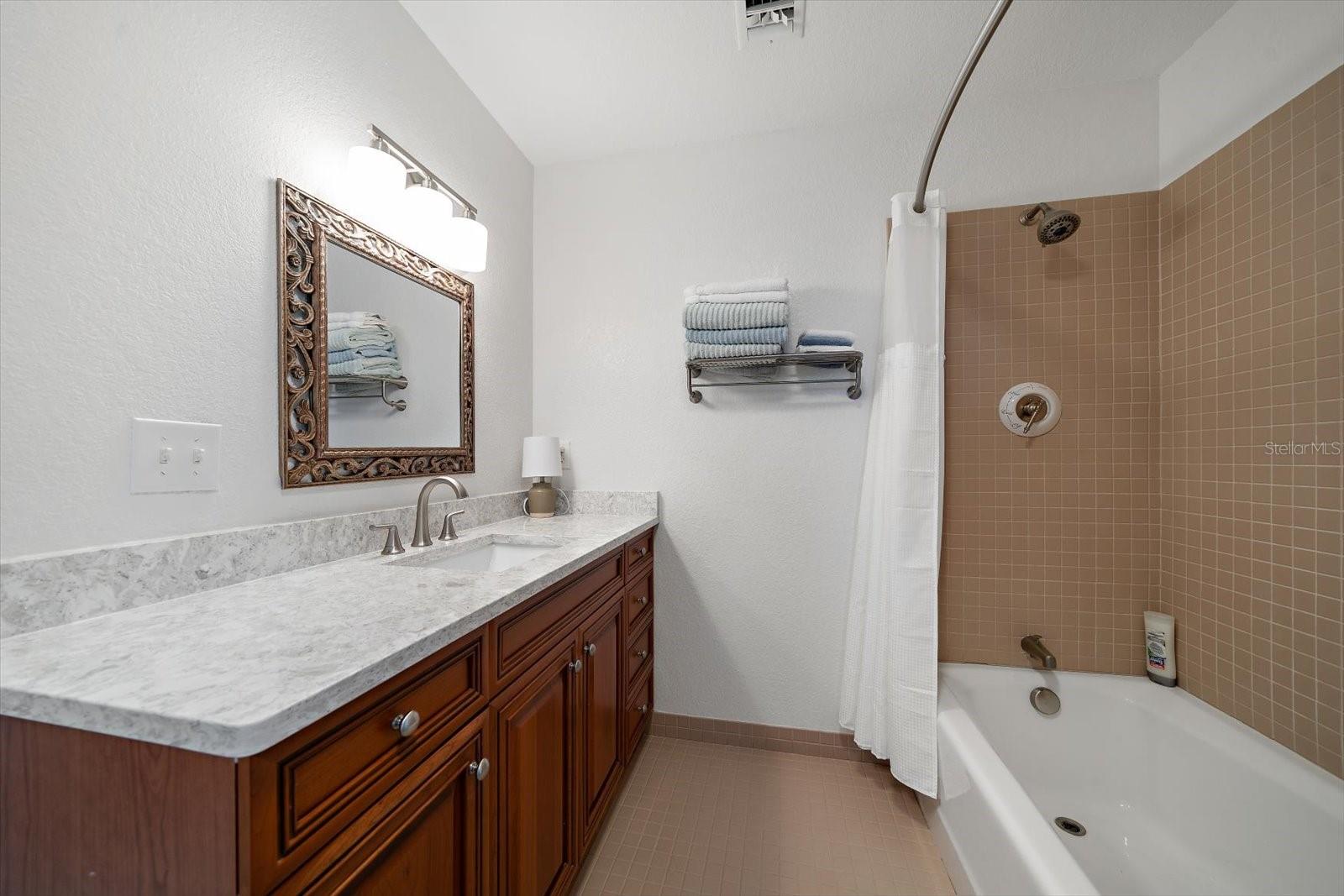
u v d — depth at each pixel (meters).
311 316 1.02
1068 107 1.58
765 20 1.34
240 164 0.90
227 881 0.44
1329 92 1.06
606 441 1.92
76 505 0.68
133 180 0.74
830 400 1.75
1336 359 1.05
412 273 1.30
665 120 1.74
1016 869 0.90
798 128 1.77
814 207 1.76
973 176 1.63
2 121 0.61
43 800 0.49
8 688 0.48
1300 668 1.11
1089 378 1.54
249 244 0.91
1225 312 1.29
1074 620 1.57
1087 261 1.54
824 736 1.76
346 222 1.10
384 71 1.24
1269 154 1.18
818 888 1.20
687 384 1.85
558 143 1.85
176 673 0.51
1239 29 1.26
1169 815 1.28
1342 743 1.02
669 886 1.21
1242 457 1.25
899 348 1.45
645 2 1.29
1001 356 1.60
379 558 1.07
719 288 1.65
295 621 0.68
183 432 0.80
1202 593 1.37
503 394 1.77
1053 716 1.48
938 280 1.43
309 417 1.02
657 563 1.88
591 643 1.26
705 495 1.85
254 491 0.92
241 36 0.90
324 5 1.08
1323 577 1.07
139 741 0.46
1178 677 1.44
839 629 1.75
